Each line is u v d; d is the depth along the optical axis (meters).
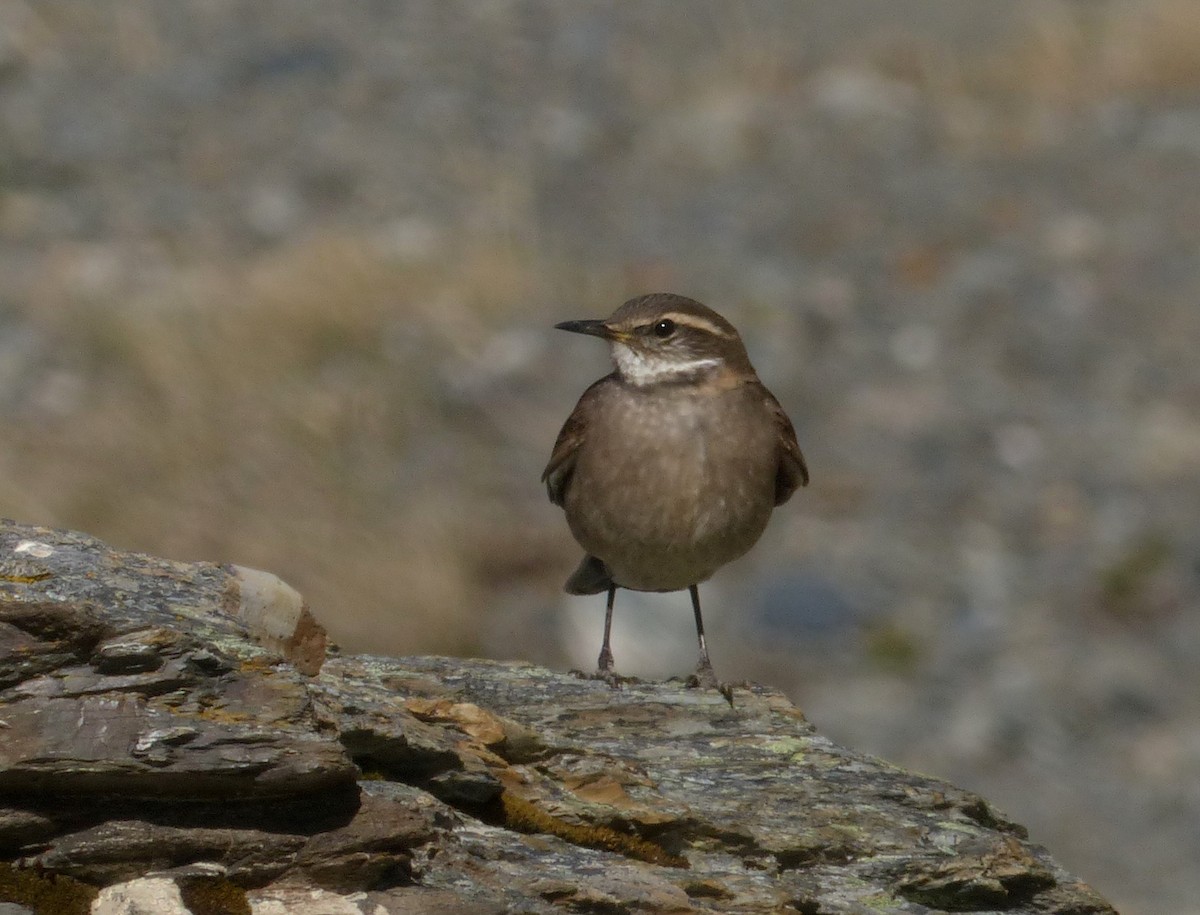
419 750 5.93
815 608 17.08
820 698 15.81
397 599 16.05
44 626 5.21
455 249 25.22
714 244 26.62
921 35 35.22
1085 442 20.72
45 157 29.05
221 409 18.97
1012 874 6.59
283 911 5.11
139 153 29.56
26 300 22.73
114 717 5.11
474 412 20.36
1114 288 24.84
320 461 18.00
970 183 28.66
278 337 21.27
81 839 5.06
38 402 19.19
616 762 6.70
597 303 24.03
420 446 19.33
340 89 32.91
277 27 36.00
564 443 9.12
